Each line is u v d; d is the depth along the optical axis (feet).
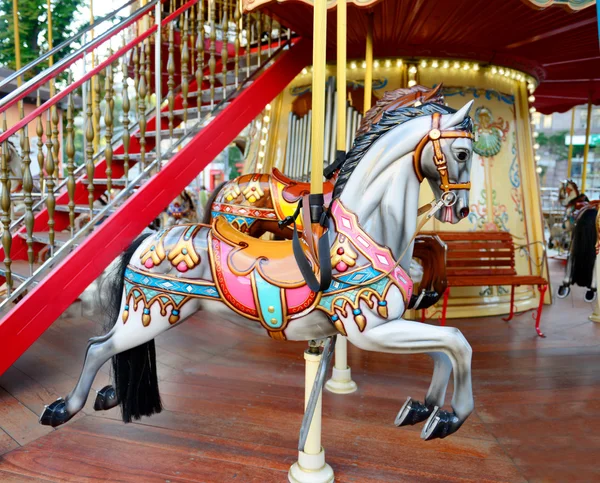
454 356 5.91
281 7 12.92
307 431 6.46
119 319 7.29
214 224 7.26
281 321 6.39
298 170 17.90
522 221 18.57
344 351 10.54
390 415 9.34
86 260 10.36
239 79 16.52
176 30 19.48
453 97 17.24
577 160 71.72
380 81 17.02
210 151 13.06
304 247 6.64
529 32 14.69
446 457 7.83
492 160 17.74
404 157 6.07
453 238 15.74
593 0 10.84
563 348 13.58
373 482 7.10
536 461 7.73
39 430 8.60
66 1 35.70
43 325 9.68
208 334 14.90
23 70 11.32
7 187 9.66
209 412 9.39
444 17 13.23
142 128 12.51
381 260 6.06
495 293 17.53
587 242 18.47
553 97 26.66
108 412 9.35
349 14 12.87
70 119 10.89
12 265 12.61
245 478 7.16
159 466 7.47
